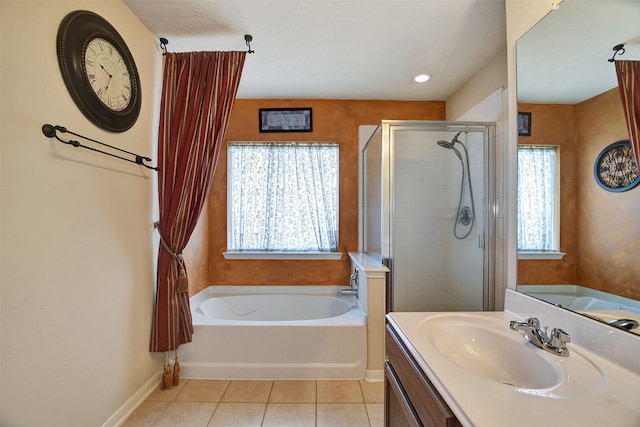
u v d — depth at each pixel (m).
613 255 0.90
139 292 1.69
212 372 1.97
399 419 1.08
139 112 1.66
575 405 0.66
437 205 2.19
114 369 1.49
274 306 2.77
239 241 2.81
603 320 0.92
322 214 2.83
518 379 0.96
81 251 1.28
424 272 2.19
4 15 0.97
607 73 0.92
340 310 2.61
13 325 1.01
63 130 1.13
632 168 0.85
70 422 1.23
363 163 2.82
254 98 2.81
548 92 1.15
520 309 1.27
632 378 0.78
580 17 1.01
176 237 1.82
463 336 1.14
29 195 1.05
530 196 1.25
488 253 2.11
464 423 0.62
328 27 1.75
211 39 1.87
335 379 1.97
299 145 2.81
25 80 1.03
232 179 2.86
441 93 2.69
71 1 1.23
